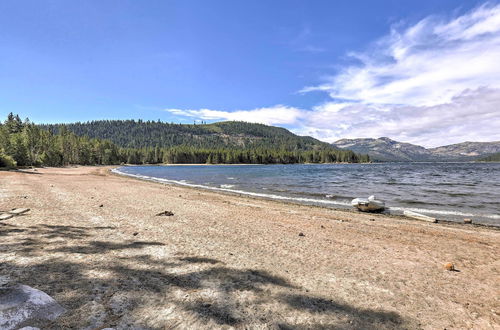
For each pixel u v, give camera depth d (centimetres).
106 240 690
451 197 2070
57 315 326
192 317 345
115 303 368
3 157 5319
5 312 308
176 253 612
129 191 2011
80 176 3844
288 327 336
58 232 741
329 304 405
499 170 7556
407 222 1174
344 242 784
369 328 345
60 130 12794
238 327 329
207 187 2862
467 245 786
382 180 3862
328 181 3706
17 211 984
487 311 400
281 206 1582
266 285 461
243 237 797
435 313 390
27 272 455
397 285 487
